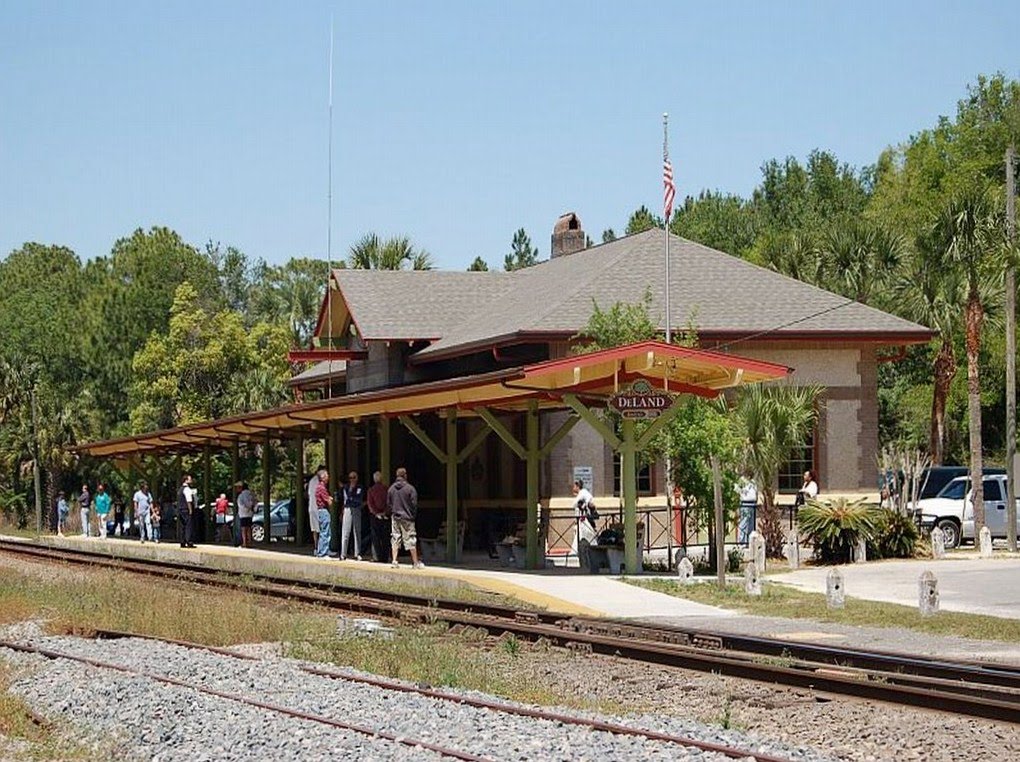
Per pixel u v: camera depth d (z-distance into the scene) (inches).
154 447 1929.1
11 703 519.5
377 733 456.8
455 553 1234.0
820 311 1465.3
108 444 1930.4
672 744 434.9
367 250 2466.8
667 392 1050.1
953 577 1048.2
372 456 1641.2
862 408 1456.7
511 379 1005.8
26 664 646.5
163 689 548.7
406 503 1155.3
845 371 1457.9
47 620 834.8
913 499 1369.3
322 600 929.5
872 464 1454.2
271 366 2773.1
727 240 3208.7
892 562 1185.4
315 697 534.6
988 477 1470.2
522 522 1373.0
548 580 1022.4
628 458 1071.0
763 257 2203.5
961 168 2544.3
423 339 1627.7
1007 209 1386.6
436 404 1138.0
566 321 1393.9
